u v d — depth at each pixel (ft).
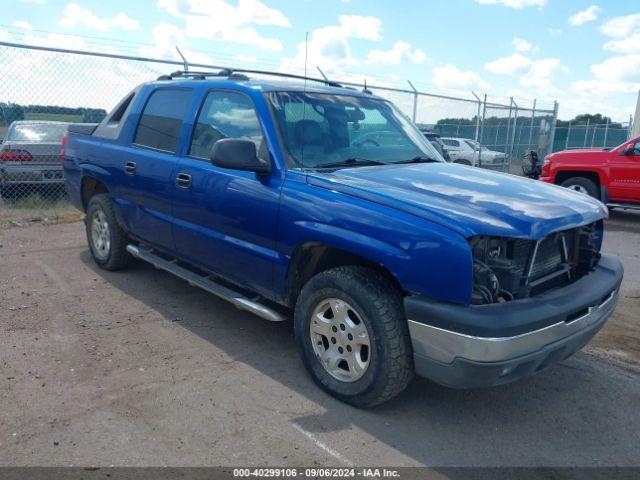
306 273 12.59
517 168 65.82
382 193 10.87
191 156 14.88
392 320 10.46
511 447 10.41
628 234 32.71
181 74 17.15
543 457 10.14
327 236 11.10
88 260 21.25
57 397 11.35
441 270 9.65
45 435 10.05
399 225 10.18
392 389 10.73
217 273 14.64
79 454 9.55
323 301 11.64
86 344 13.92
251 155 12.19
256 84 14.05
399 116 16.33
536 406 11.95
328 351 11.80
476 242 9.68
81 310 16.15
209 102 14.90
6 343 13.74
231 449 9.87
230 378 12.48
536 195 11.69
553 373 13.53
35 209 30.58
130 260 19.51
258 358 13.55
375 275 10.91
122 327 15.06
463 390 12.51
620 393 12.64
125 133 17.65
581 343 11.33
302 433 10.47
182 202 14.84
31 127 33.63
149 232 16.66
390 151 14.48
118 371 12.58
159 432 10.28
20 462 9.28
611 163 36.68
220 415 10.94
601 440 10.78
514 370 10.00
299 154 12.77
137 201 16.84
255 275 13.17
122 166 17.29
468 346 9.46
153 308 16.51
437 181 12.09
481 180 12.55
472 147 63.87
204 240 14.38
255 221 12.68
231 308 16.78
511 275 9.97
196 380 12.32
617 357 14.55
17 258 21.26
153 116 16.78
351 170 12.66
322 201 11.38
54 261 20.99
